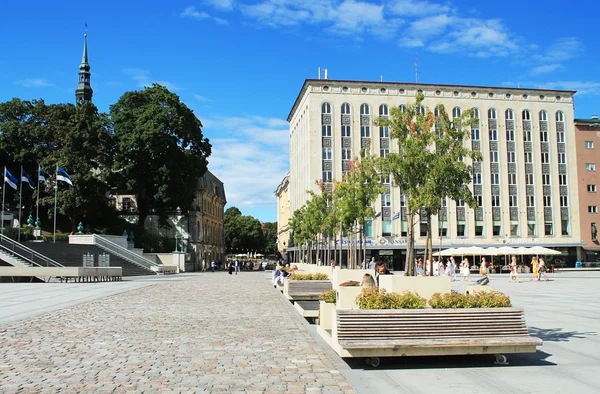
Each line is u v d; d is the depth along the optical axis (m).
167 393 7.68
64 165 59.53
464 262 42.66
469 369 9.27
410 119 15.55
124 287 32.59
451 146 15.27
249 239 129.50
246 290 30.55
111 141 65.81
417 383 8.32
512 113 74.12
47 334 13.15
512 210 72.75
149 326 14.67
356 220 31.75
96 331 13.69
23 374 8.85
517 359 10.05
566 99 75.44
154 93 69.94
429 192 14.32
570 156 75.00
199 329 14.08
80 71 85.50
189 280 44.03
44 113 67.06
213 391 7.80
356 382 8.39
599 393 7.73
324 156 70.12
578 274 57.34
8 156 64.31
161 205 68.50
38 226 57.03
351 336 9.14
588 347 11.23
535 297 24.70
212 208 102.50
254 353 10.73
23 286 32.81
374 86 71.69
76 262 47.28
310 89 70.75
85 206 61.22
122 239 59.91
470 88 73.31
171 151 66.75
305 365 9.60
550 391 7.84
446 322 9.30
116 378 8.58
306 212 50.12
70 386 8.05
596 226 74.81
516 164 73.56
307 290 19.91
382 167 15.42
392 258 69.69
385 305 9.48
